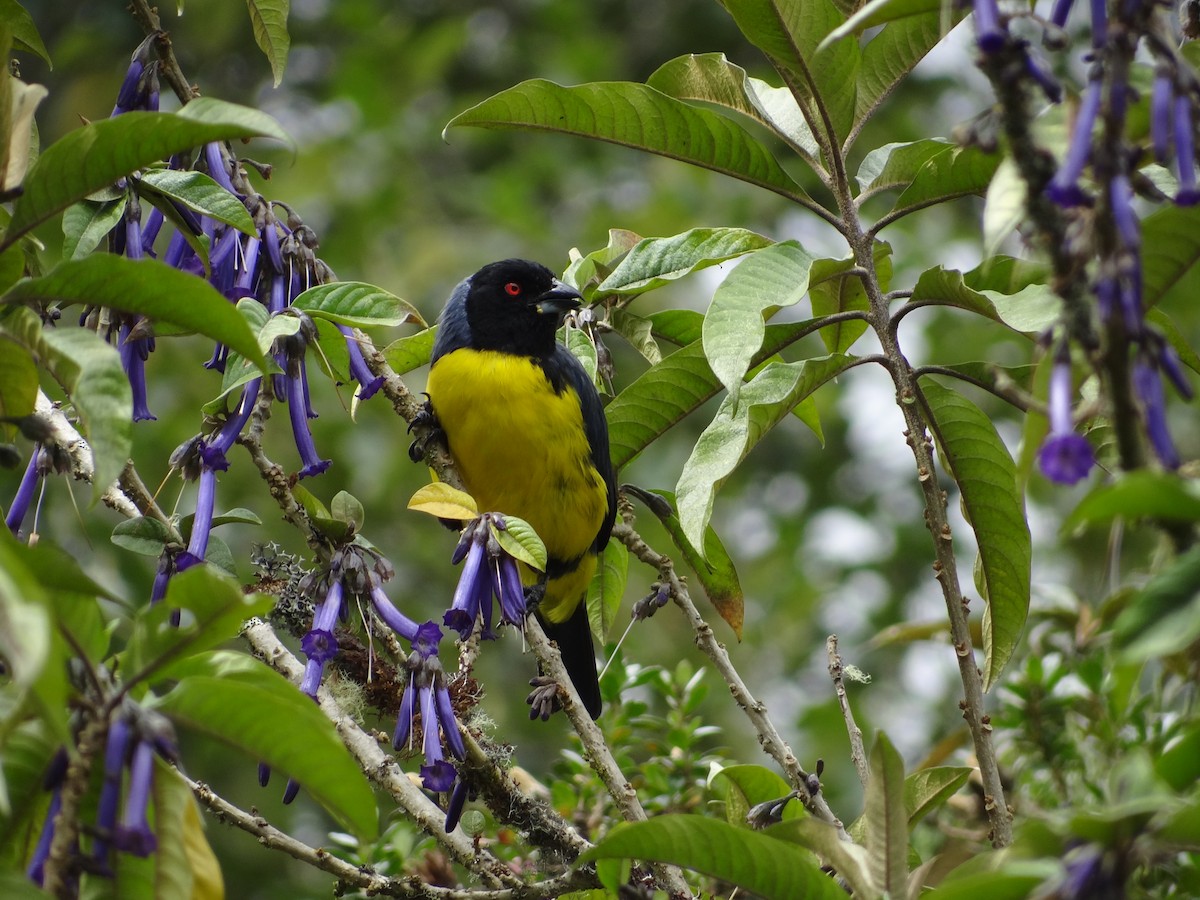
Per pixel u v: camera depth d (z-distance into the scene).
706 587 9.32
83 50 23.50
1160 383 3.71
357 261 23.27
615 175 26.36
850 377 23.05
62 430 6.83
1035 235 3.88
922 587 20.70
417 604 19.31
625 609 19.86
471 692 7.31
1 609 3.45
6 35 5.39
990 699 11.55
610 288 8.61
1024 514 7.07
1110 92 3.73
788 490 22.94
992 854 4.54
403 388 8.22
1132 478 3.38
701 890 7.07
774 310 6.73
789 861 4.91
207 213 6.78
